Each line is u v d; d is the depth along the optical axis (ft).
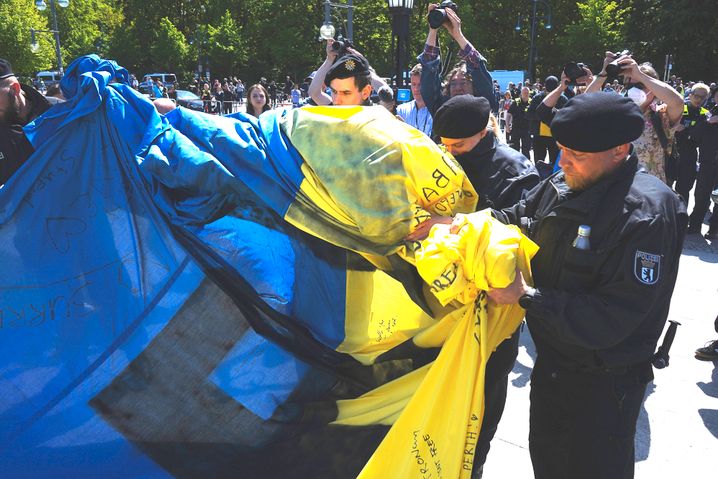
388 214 7.14
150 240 7.66
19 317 7.57
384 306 7.75
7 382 7.57
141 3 208.95
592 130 6.14
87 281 7.66
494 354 8.20
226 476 7.72
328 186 7.26
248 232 7.63
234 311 7.66
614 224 6.24
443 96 12.89
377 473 6.87
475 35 157.48
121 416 7.70
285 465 7.70
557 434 7.53
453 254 6.35
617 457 6.79
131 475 7.70
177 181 7.47
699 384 12.97
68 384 7.64
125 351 7.70
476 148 9.09
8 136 9.77
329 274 7.74
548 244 6.78
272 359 7.75
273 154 7.56
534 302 6.32
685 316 16.34
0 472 7.61
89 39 198.80
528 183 8.87
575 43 142.92
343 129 7.28
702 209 23.91
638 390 6.86
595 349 6.47
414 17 151.33
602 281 6.34
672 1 135.44
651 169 16.05
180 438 7.74
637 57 142.31
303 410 7.76
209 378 7.73
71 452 7.66
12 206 7.55
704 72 138.21
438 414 6.78
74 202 7.65
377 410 7.52
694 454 10.74
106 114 7.65
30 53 158.20
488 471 10.41
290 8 181.68
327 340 7.86
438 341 7.30
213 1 202.80
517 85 95.50
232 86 136.05
